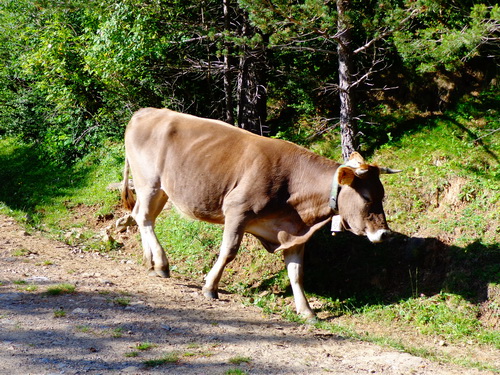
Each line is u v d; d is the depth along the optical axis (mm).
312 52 12188
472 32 7418
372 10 10797
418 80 11344
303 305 7281
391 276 8289
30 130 17906
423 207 9047
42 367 4699
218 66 12016
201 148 7609
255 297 8055
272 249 7438
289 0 8617
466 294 7484
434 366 5512
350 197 6812
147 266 8453
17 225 11461
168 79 13500
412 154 10086
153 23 12219
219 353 5320
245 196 7121
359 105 11922
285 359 5289
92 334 5547
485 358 6250
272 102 13609
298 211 7152
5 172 16203
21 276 7523
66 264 8586
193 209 7715
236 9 12188
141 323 6000
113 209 12250
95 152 15383
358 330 7008
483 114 10359
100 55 13078
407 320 7359
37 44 16141
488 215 8406
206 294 7480
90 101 15406
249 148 7309
